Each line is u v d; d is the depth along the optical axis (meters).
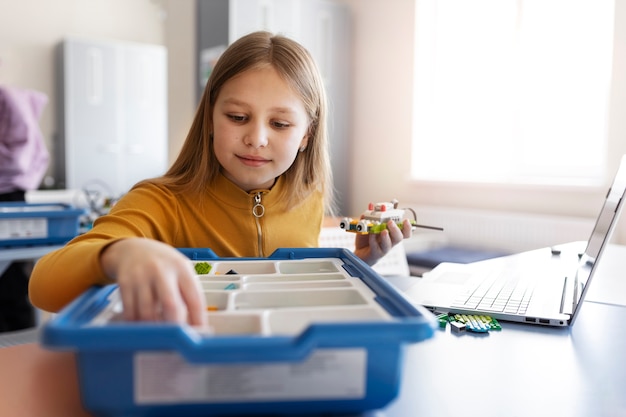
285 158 0.78
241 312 0.44
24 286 2.35
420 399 0.48
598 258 0.74
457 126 3.34
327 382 0.37
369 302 0.48
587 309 0.84
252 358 0.33
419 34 3.40
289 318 0.44
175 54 4.35
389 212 0.90
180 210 0.86
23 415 0.44
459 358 0.60
